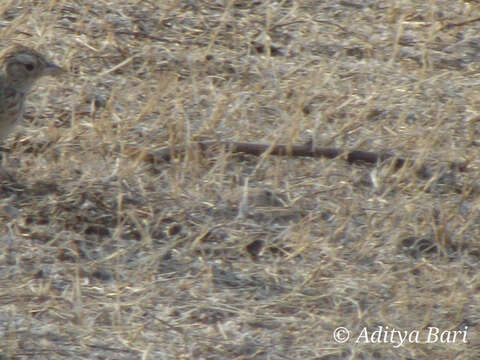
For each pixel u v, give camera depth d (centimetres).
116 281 1628
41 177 1839
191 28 2436
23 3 2359
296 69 2295
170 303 1591
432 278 1712
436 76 2356
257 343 1520
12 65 1853
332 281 1678
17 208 1769
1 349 1447
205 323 1559
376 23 2595
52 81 2147
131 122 2017
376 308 1622
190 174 1900
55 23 2327
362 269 1719
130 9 2453
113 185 1844
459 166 2014
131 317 1547
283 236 1764
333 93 2217
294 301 1625
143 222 1766
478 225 1856
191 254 1711
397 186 1936
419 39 2544
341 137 2078
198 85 2186
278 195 1880
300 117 2092
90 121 2030
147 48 2300
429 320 1609
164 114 2045
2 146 1925
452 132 2152
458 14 2675
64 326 1513
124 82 2175
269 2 2597
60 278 1623
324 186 1919
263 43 2411
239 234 1769
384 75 2347
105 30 2348
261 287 1653
